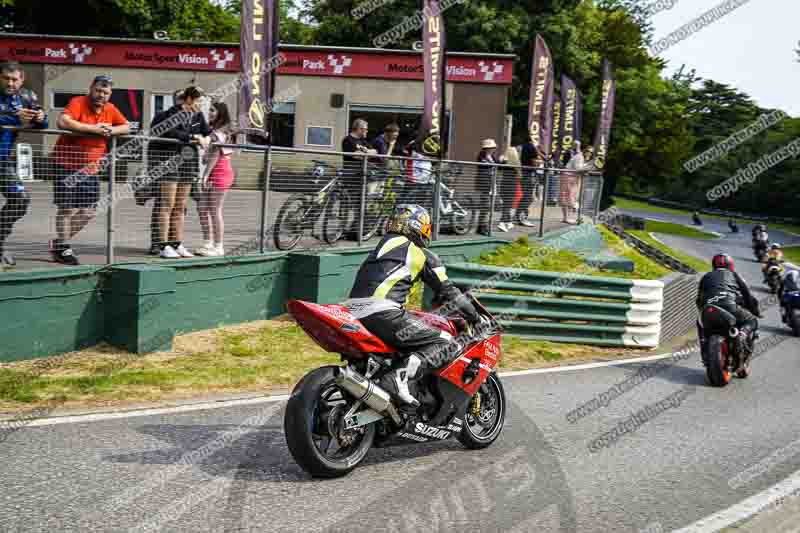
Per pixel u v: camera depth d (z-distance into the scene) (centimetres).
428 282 544
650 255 1841
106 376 680
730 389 881
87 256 759
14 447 508
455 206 1299
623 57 4234
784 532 449
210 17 4419
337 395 593
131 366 721
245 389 698
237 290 916
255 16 1012
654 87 4341
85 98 758
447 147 2178
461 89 2159
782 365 1101
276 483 475
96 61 2238
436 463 542
